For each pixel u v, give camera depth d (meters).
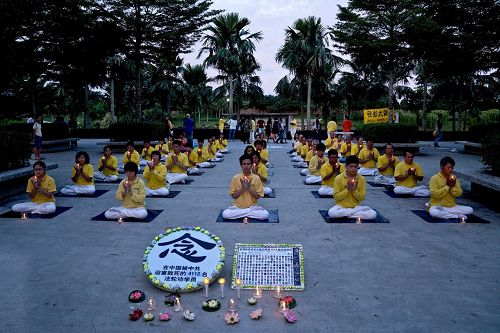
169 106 37.72
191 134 21.27
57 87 29.48
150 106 41.03
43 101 30.23
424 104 31.59
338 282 4.54
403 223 6.95
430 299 4.12
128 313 3.85
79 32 19.89
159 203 8.47
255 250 4.68
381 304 4.02
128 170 7.10
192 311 3.89
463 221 6.99
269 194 9.30
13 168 9.46
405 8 21.59
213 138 16.25
